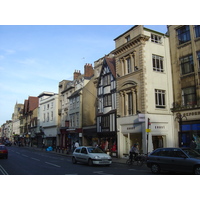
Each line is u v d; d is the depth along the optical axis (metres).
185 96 19.92
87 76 35.97
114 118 24.16
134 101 21.34
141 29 21.17
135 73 21.39
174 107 20.72
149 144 19.05
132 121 21.19
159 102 20.83
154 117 19.89
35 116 60.78
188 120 19.16
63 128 37.59
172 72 21.59
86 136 31.53
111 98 25.64
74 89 36.94
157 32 22.20
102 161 15.27
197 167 9.45
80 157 16.62
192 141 17.06
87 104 31.88
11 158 20.55
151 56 21.22
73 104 35.75
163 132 20.14
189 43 19.88
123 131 22.64
